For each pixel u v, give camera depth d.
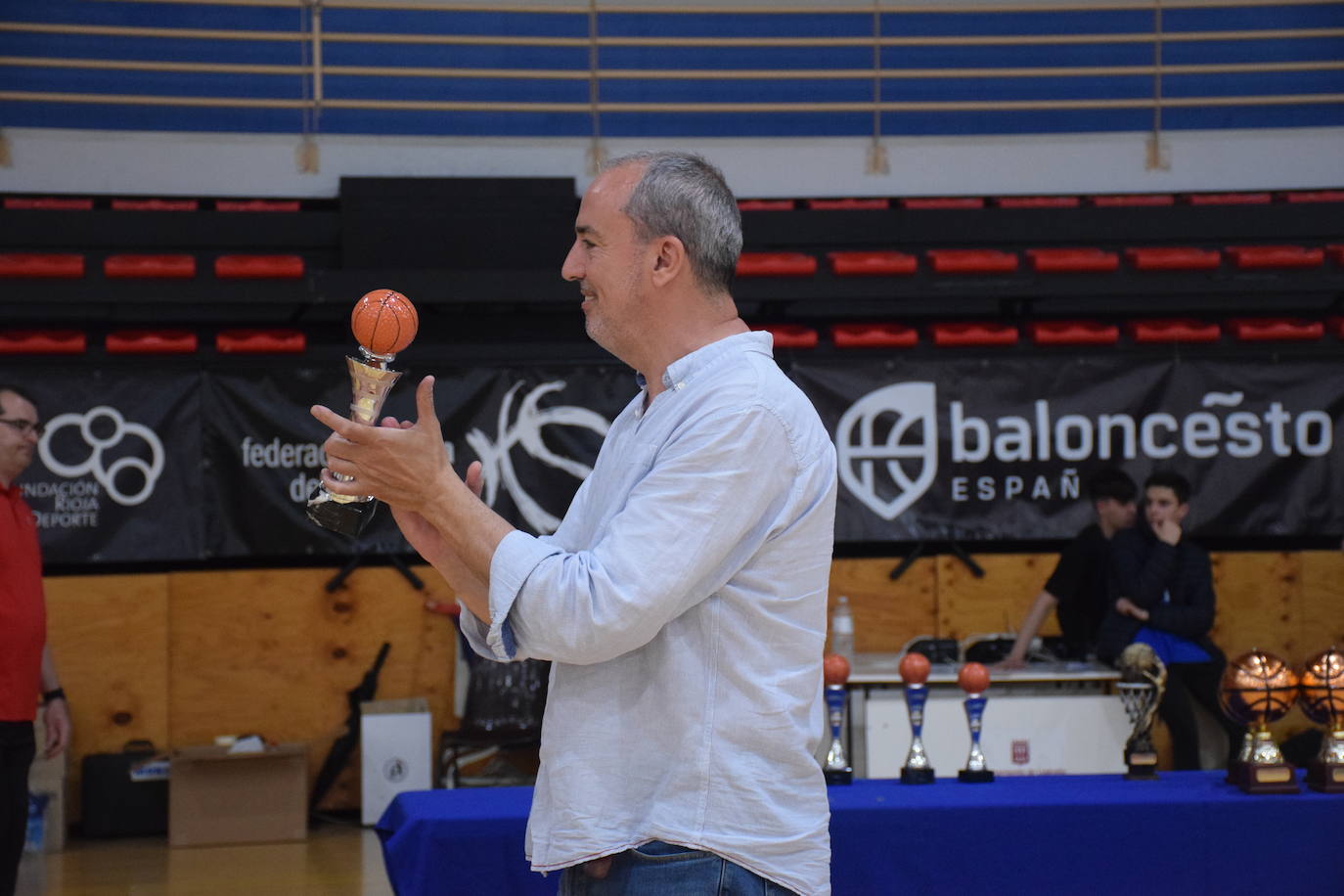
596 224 1.63
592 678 1.57
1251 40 7.51
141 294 5.94
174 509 6.25
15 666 3.80
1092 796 2.89
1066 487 6.63
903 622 6.67
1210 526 6.62
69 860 5.51
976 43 7.38
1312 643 6.70
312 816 6.33
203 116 7.00
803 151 7.11
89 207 6.39
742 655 1.54
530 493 6.42
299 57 7.15
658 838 1.51
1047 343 6.64
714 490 1.49
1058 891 2.77
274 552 6.30
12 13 6.93
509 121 7.22
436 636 6.46
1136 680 3.21
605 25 7.36
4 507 3.88
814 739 1.59
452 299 6.17
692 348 1.63
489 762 6.06
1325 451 6.65
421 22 7.22
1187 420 6.66
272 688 6.36
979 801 2.82
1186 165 7.18
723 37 7.38
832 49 7.42
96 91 6.98
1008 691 5.13
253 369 6.33
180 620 6.33
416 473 1.46
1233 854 2.81
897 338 6.59
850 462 6.58
